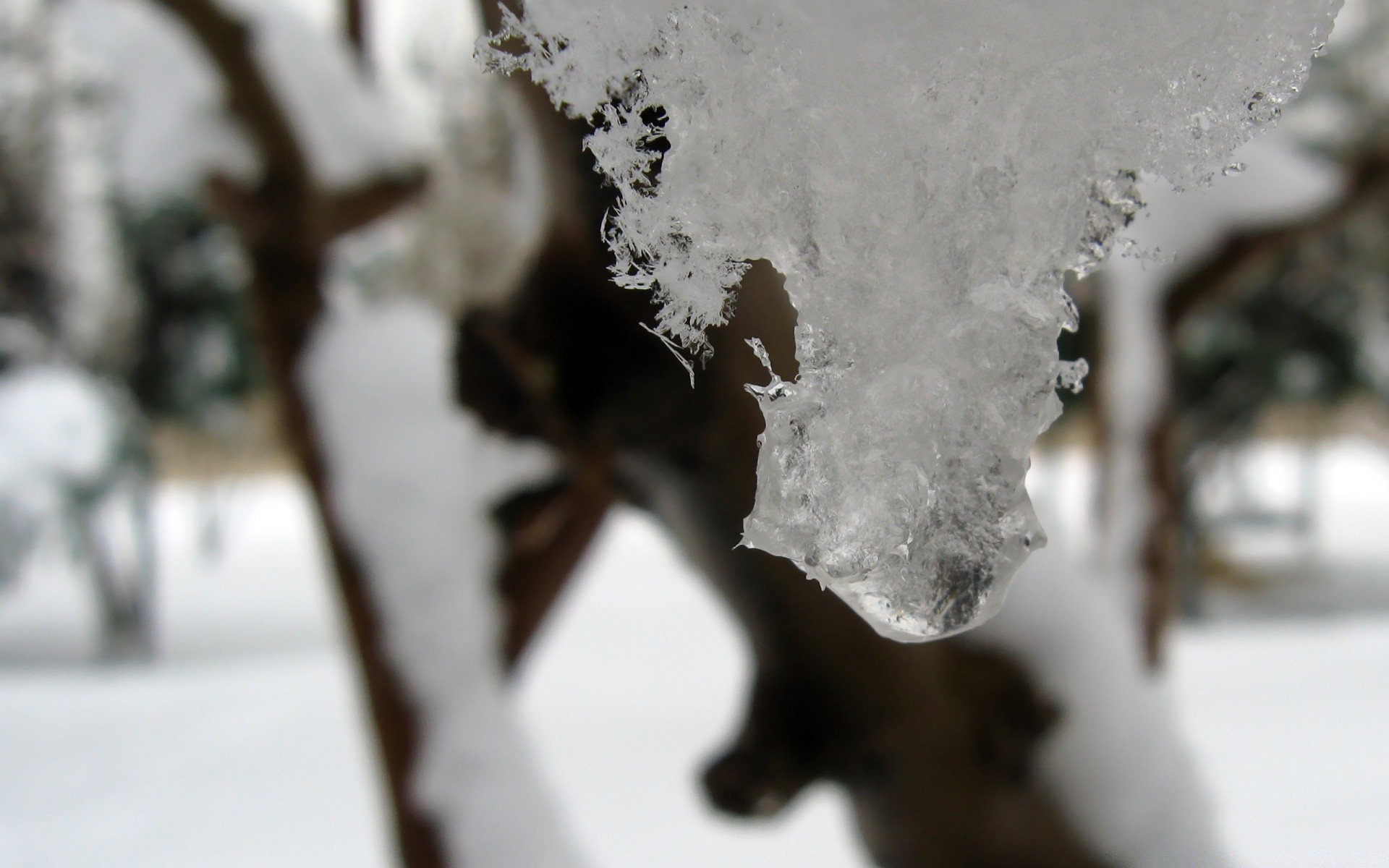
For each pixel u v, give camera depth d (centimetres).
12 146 357
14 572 430
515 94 35
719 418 37
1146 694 48
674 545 47
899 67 19
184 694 292
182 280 430
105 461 427
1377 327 434
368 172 78
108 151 329
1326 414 512
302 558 694
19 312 430
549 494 67
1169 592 78
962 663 43
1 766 229
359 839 181
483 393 41
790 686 43
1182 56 19
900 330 19
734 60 19
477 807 64
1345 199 79
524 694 281
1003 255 19
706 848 162
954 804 44
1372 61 254
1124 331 82
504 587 69
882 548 19
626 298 37
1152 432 81
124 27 84
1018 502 19
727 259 19
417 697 66
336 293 77
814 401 19
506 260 53
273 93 75
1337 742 189
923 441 19
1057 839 44
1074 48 19
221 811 197
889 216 19
